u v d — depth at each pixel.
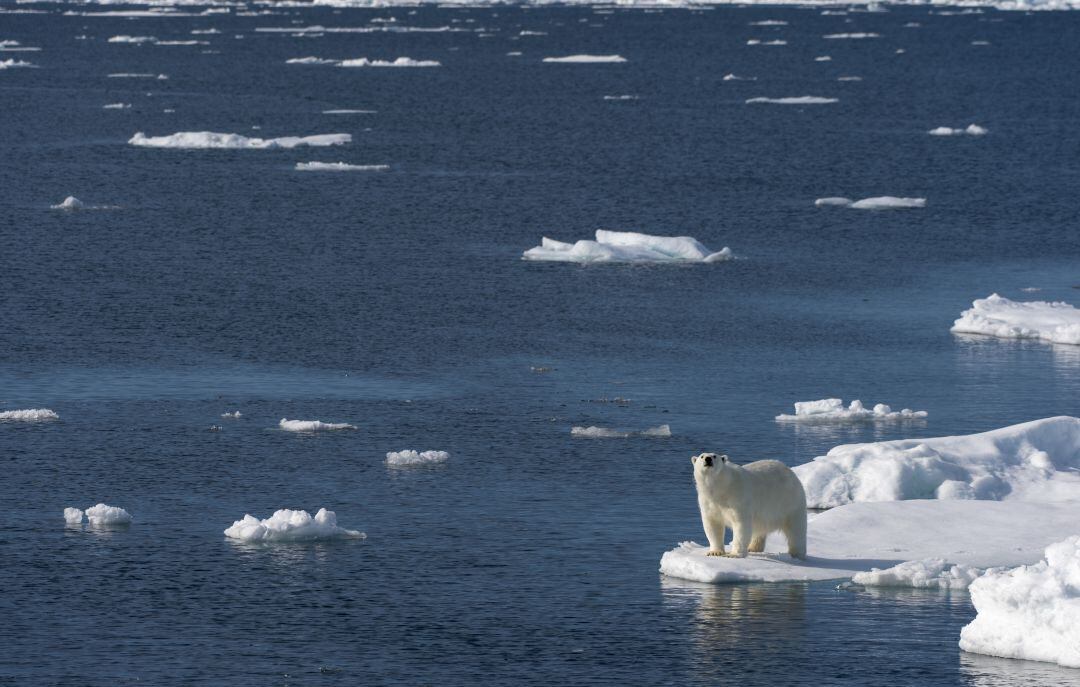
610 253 163.75
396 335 126.25
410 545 72.00
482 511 77.94
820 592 62.56
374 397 104.94
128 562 69.19
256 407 101.62
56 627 60.75
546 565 68.56
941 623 59.12
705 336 127.38
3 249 166.38
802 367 115.94
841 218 196.50
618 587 64.88
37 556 70.00
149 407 101.19
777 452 90.62
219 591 65.12
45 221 187.00
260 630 60.31
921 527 69.69
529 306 139.62
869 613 60.16
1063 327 126.69
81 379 109.06
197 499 80.12
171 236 177.25
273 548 71.44
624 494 81.44
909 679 53.72
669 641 58.09
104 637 59.56
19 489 81.75
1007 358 119.56
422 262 162.50
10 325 127.56
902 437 94.44
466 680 54.84
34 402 102.25
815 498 76.50
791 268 161.38
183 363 114.75
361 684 54.59
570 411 101.44
